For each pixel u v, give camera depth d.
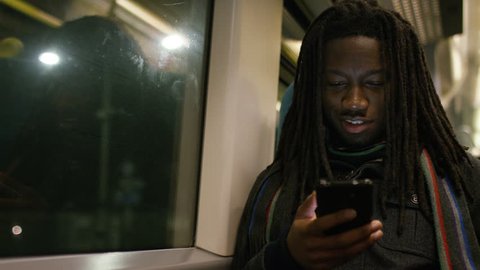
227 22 1.00
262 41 1.08
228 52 0.98
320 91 0.77
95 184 0.76
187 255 0.88
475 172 0.72
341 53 0.74
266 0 1.11
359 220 0.44
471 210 0.69
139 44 0.85
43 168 0.68
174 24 0.95
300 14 1.48
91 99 0.75
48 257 0.67
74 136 0.73
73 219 0.72
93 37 0.76
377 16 0.75
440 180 0.69
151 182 0.88
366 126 0.74
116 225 0.80
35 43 0.67
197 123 1.01
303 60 0.84
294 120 0.87
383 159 0.74
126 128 0.82
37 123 0.67
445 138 0.73
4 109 0.63
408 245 0.67
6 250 0.63
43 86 0.68
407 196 0.70
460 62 3.21
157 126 0.90
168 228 0.92
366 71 0.73
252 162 1.02
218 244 0.92
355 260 0.67
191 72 0.99
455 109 3.75
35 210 0.66
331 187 0.45
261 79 1.07
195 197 1.00
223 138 0.96
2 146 0.63
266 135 1.09
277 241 0.61
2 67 0.63
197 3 1.01
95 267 0.66
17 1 0.65
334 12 0.79
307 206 0.56
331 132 0.80
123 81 0.82
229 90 0.97
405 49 0.75
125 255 0.78
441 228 0.64
